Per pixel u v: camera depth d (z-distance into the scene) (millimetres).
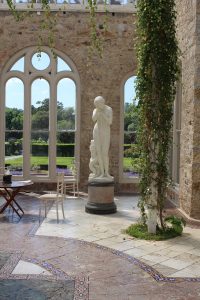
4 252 6727
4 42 14375
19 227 8648
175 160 11531
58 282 5398
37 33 14359
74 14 14320
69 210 10797
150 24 7719
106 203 10289
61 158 14688
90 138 14469
